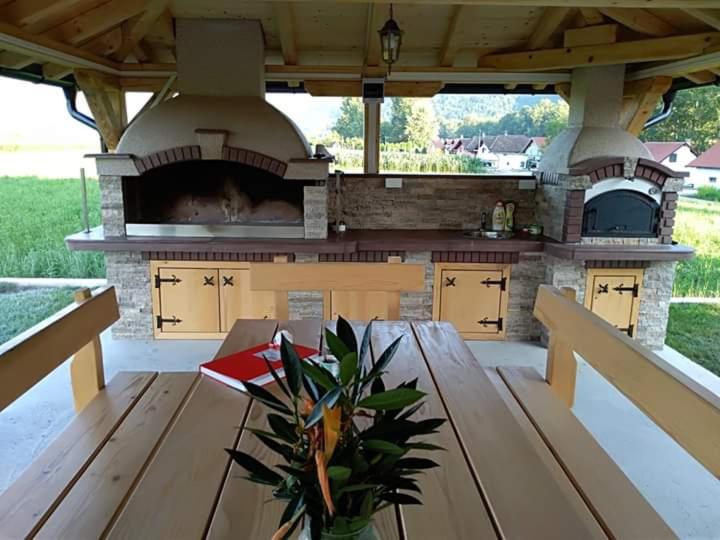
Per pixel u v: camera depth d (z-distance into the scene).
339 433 0.86
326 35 4.94
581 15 4.55
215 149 4.48
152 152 4.50
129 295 4.70
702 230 6.03
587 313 2.00
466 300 4.83
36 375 1.59
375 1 3.01
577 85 4.86
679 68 4.35
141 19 4.48
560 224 4.67
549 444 1.77
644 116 4.93
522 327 4.88
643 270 4.61
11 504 1.27
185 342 4.70
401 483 0.92
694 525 2.49
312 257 4.69
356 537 0.88
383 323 2.54
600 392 3.84
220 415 1.64
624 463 2.99
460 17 4.54
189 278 4.67
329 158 4.57
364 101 5.11
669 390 1.42
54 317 1.77
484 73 5.10
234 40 4.62
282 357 1.01
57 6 3.50
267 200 4.91
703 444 1.28
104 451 1.50
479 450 1.48
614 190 4.53
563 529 1.18
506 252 4.70
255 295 4.69
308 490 0.87
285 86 5.54
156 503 1.24
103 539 1.14
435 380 1.91
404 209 5.26
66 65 4.60
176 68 4.96
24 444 3.12
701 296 6.14
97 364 1.97
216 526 1.16
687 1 2.94
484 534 1.16
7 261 6.48
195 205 4.91
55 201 6.62
